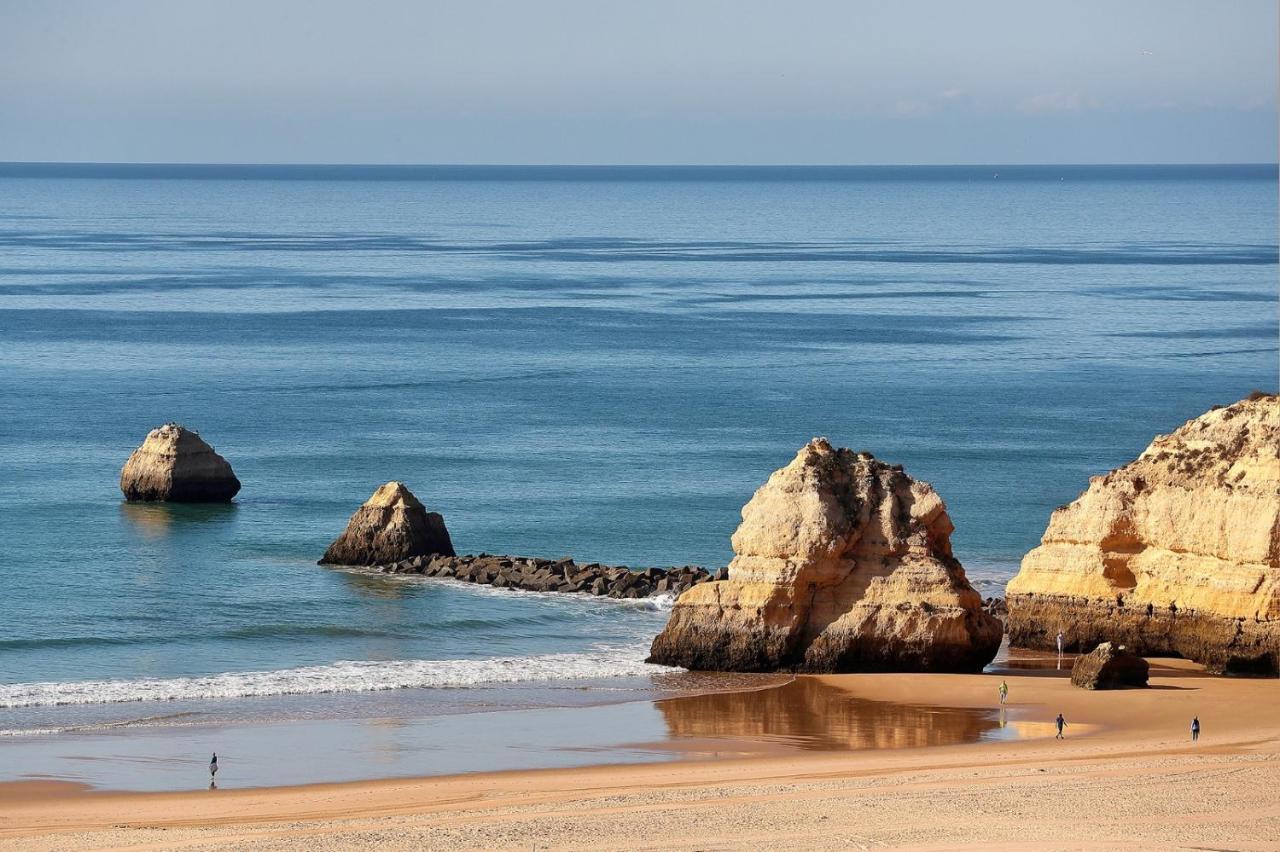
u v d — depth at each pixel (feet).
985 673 292.81
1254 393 312.91
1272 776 215.72
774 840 183.01
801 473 296.71
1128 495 308.40
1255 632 285.84
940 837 183.73
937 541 300.20
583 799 208.44
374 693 278.67
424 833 188.34
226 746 242.78
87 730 251.19
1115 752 234.17
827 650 289.53
